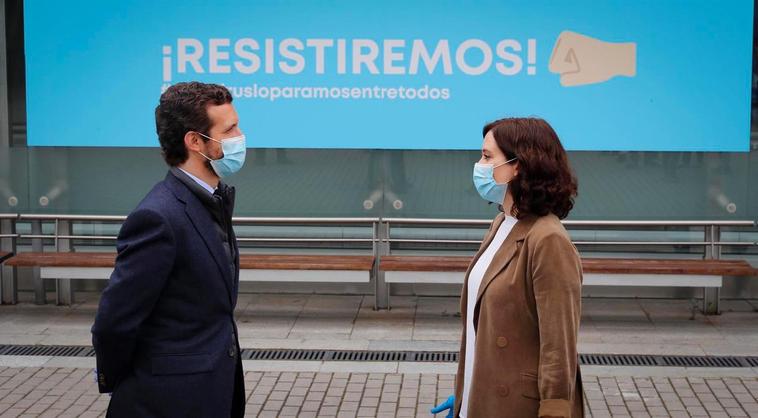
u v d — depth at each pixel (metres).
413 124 6.94
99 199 7.39
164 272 2.50
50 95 7.08
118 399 2.58
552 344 2.46
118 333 2.46
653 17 6.77
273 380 5.42
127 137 7.11
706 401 5.02
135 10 6.96
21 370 5.57
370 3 6.84
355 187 7.26
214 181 2.75
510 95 6.88
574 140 6.90
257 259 6.74
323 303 7.31
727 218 7.15
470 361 2.83
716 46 6.77
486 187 2.70
